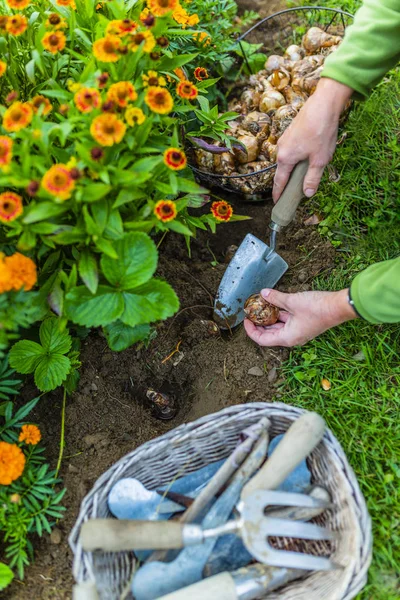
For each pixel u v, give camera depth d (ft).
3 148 4.07
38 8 5.27
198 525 4.06
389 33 4.69
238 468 4.52
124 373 5.89
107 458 5.43
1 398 5.47
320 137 4.88
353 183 6.76
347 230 6.55
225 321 6.14
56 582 4.82
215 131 5.61
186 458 4.82
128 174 4.20
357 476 5.17
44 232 4.27
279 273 6.08
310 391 5.67
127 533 4.02
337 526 4.40
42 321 5.37
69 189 3.95
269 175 6.57
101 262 4.50
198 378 5.94
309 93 6.70
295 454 4.25
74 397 5.65
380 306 4.67
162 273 6.37
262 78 7.02
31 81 4.76
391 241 6.42
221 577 3.98
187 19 5.22
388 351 5.84
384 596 4.62
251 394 5.75
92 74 4.52
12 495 4.62
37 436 4.95
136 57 4.42
